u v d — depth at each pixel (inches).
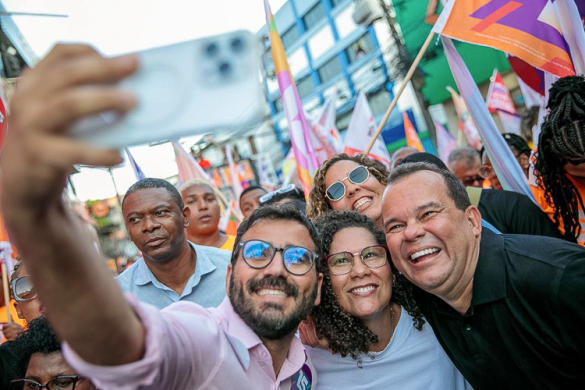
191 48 24.9
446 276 73.8
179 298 111.1
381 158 229.8
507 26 133.9
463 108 290.8
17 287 98.5
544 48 131.2
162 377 45.5
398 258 77.8
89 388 70.9
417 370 84.1
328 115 284.2
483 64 542.6
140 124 23.7
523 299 70.5
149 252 106.2
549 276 67.8
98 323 34.3
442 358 85.5
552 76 151.6
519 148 170.2
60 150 21.7
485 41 135.0
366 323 84.3
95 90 21.6
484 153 185.6
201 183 178.5
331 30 861.2
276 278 64.9
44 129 21.7
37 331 72.0
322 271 83.5
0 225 127.1
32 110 21.2
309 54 917.2
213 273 114.9
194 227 173.2
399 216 75.7
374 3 676.1
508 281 72.3
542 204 125.1
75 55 22.6
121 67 22.1
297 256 66.8
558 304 66.4
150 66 24.5
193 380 50.9
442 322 82.4
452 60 144.1
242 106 24.7
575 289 64.8
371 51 786.2
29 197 25.3
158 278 112.7
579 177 94.0
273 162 836.6
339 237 84.7
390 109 142.1
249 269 65.6
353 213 89.0
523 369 72.9
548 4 130.8
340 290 82.8
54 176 24.4
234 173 317.4
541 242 74.9
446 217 73.9
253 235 68.6
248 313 64.3
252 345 63.4
